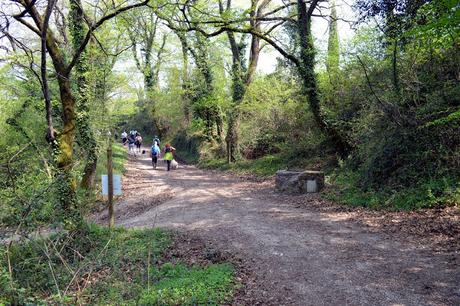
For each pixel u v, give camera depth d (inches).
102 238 355.3
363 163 518.9
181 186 695.1
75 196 371.9
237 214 436.8
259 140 920.9
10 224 240.1
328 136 652.7
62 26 629.6
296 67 710.5
